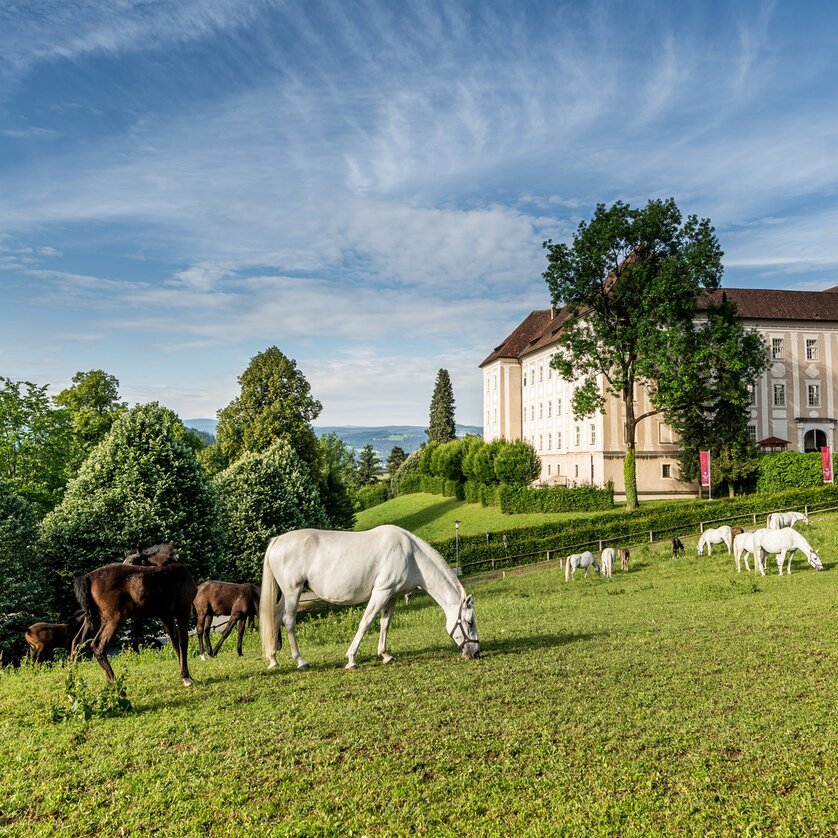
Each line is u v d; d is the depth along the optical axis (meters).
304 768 6.95
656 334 47.75
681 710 8.27
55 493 41.62
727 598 17.98
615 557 33.53
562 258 51.38
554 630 14.30
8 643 19.88
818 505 42.78
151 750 7.47
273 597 10.96
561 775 6.64
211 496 29.27
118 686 8.98
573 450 67.69
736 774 6.58
